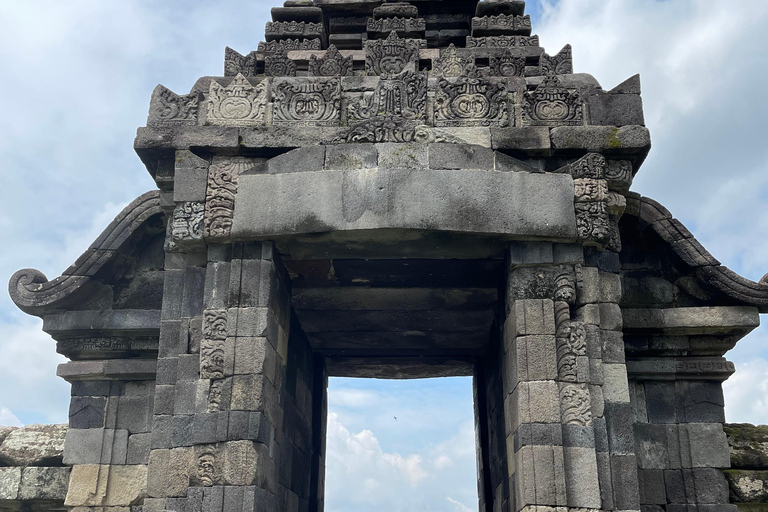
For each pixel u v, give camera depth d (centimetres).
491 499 1345
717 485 1080
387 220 946
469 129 1012
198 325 987
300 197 974
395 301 1238
